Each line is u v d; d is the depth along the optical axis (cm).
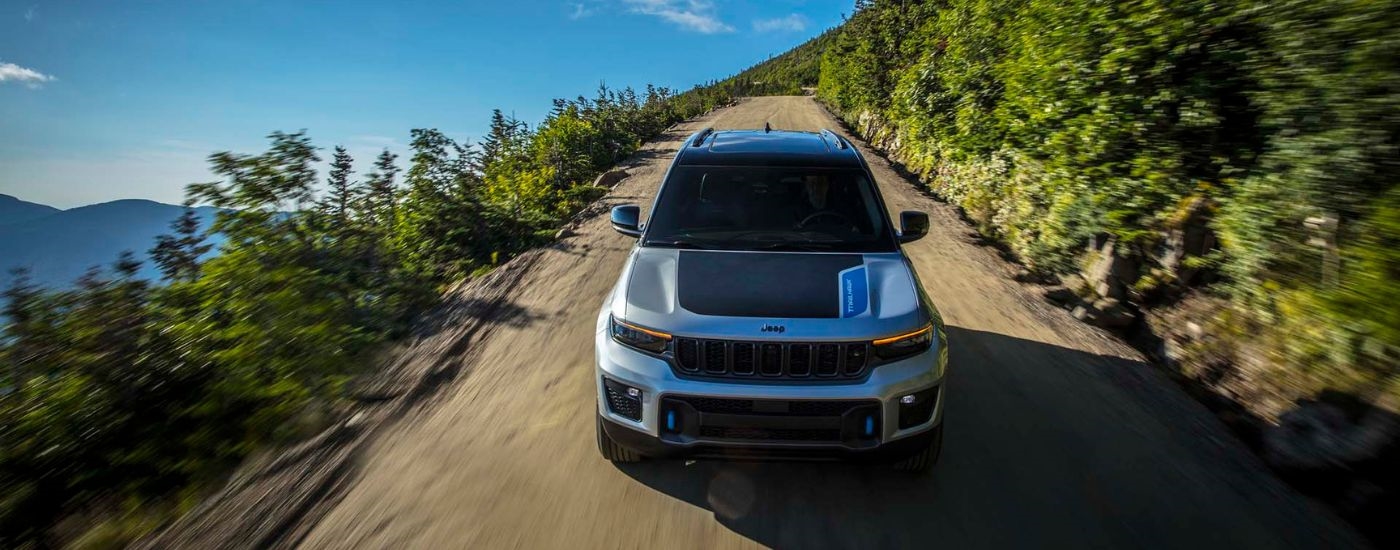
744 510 308
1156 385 444
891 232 372
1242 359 440
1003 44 946
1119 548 277
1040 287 671
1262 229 442
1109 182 608
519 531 294
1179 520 296
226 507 321
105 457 367
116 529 317
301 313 522
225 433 396
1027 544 281
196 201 580
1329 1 359
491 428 392
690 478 334
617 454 334
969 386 439
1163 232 554
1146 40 554
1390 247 339
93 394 383
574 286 700
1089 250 645
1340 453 322
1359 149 349
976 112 1016
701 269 334
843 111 3362
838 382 285
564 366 485
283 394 432
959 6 1123
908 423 291
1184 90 522
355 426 401
